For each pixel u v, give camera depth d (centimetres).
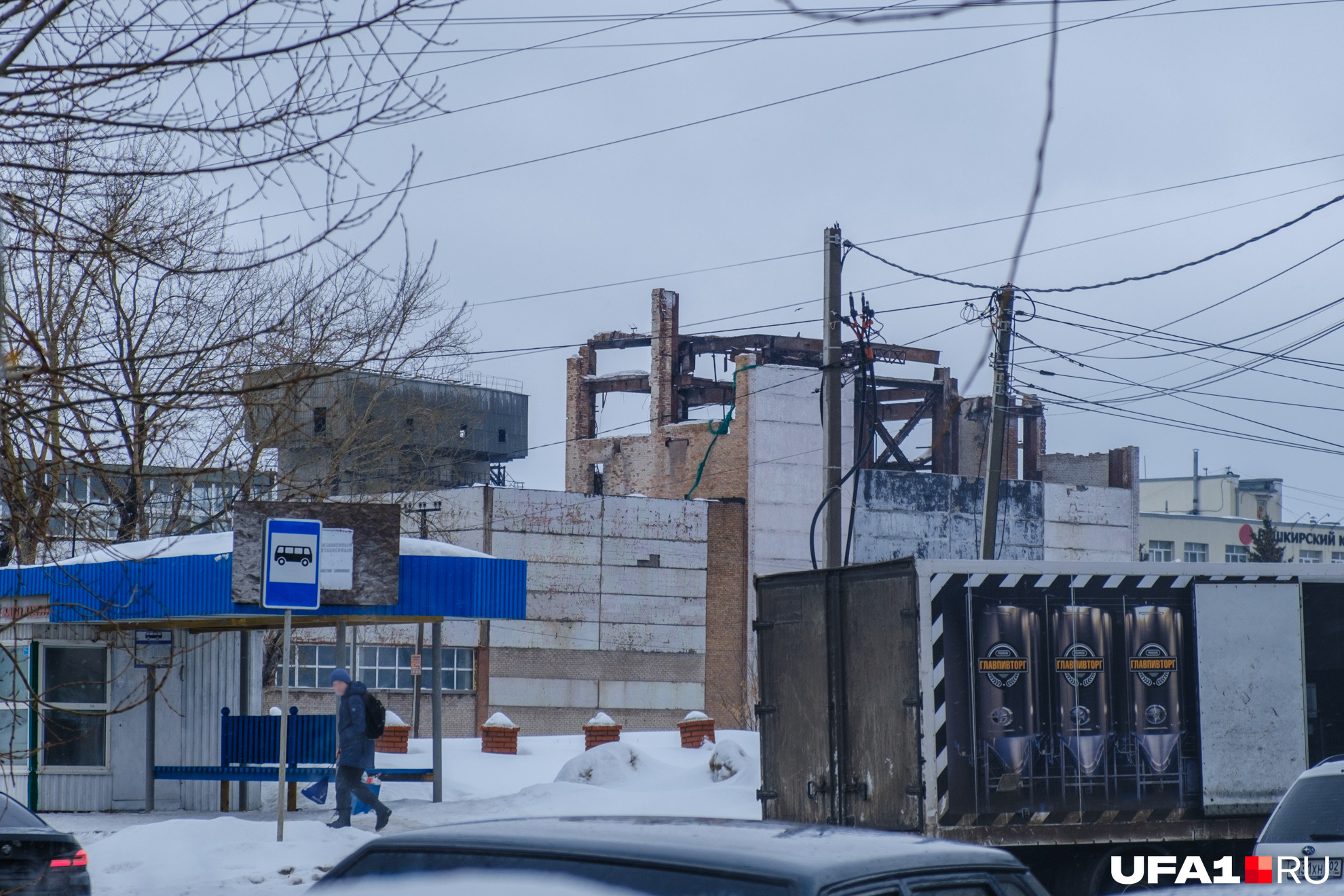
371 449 4509
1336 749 2117
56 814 3112
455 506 8812
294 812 3189
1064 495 10800
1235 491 15650
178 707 3266
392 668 8538
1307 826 1592
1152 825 1998
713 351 10512
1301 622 2122
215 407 1525
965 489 10300
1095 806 1969
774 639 2170
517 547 8844
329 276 3397
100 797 3192
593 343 10900
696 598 9462
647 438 10431
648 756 3925
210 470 1444
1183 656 2053
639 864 628
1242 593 2095
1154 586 2048
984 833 1908
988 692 1934
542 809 3158
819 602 2088
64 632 3181
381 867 684
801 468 9850
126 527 2944
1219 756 2047
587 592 9094
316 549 2262
